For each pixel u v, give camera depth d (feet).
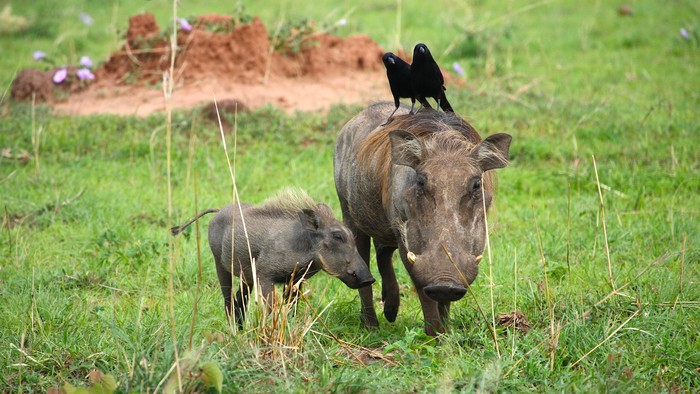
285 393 48.67
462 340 58.34
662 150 108.68
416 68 61.87
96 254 80.59
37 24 191.21
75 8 214.90
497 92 133.08
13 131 115.03
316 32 140.56
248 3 215.31
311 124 118.42
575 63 157.48
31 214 89.86
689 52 160.56
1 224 87.10
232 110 119.96
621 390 49.32
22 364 52.90
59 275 73.41
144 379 48.49
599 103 128.06
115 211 91.66
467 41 163.22
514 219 90.43
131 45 136.36
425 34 175.94
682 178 98.78
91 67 135.85
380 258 66.64
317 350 55.01
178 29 133.18
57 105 128.36
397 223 57.36
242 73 130.41
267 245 59.82
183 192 97.66
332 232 58.80
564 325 59.16
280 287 64.90
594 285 70.38
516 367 53.01
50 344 56.85
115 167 106.11
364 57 137.08
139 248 79.15
